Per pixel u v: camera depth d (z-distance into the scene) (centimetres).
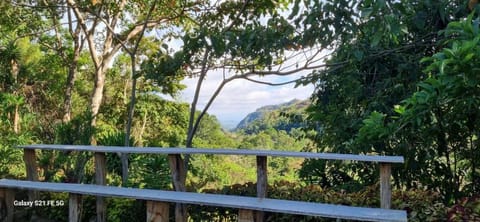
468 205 227
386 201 271
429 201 290
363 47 334
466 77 206
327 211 249
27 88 898
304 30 332
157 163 429
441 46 339
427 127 335
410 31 352
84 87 1152
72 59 979
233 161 1420
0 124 619
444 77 211
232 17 437
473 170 351
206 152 322
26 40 883
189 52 380
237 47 358
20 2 741
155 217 287
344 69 383
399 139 349
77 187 326
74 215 317
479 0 265
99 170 349
